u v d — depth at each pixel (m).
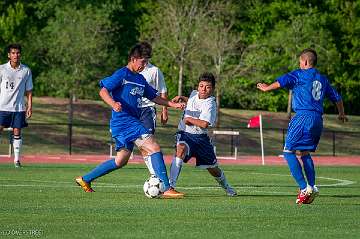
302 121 28.58
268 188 36.44
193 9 122.69
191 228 20.52
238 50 128.38
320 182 43.25
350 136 117.12
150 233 19.53
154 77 36.72
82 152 94.56
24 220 21.77
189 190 34.06
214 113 31.28
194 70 119.31
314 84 28.84
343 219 22.98
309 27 127.94
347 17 147.38
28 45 120.19
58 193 30.55
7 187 33.62
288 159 28.80
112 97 29.52
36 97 123.94
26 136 97.12
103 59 113.25
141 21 142.62
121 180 39.88
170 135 101.56
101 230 19.95
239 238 18.92
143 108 36.03
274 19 145.50
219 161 75.94
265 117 126.44
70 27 111.06
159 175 29.22
